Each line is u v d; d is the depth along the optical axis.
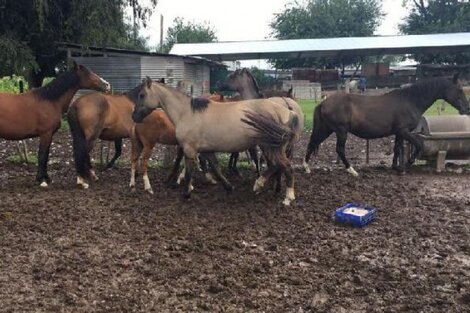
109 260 5.71
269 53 33.72
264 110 7.82
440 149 10.70
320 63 50.09
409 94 10.47
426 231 6.86
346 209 7.36
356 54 34.62
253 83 10.44
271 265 5.64
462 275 5.41
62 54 23.14
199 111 7.85
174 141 8.93
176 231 6.73
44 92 8.82
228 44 37.59
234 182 9.51
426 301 4.79
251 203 8.08
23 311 4.53
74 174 10.30
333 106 10.18
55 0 20.59
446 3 54.09
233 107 7.88
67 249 6.04
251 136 7.81
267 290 5.02
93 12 20.58
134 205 7.87
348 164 10.47
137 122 8.09
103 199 8.16
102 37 21.34
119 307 4.61
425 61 44.78
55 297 4.81
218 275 5.34
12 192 8.57
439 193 8.95
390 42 35.34
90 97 8.82
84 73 9.19
